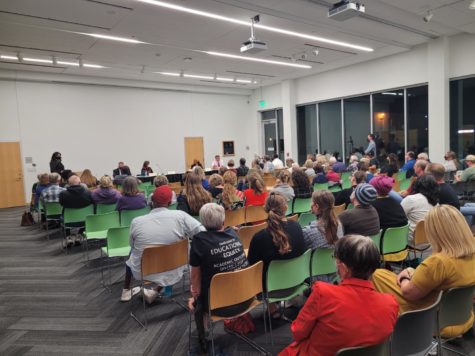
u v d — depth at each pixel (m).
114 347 2.61
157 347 2.60
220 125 13.62
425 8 6.09
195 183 3.99
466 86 8.21
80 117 10.67
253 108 14.20
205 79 11.56
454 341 2.45
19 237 6.07
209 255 2.30
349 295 1.33
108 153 11.20
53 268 4.43
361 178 4.12
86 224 4.19
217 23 6.29
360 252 1.34
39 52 7.84
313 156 10.33
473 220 4.27
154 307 3.26
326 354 1.35
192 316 3.02
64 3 5.27
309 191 4.96
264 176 8.40
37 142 10.02
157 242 2.88
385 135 10.02
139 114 11.76
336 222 2.69
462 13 6.40
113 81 11.02
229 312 2.27
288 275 2.44
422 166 4.65
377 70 9.86
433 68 8.34
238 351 2.50
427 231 1.84
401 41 8.23
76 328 2.91
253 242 2.49
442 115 8.30
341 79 10.88
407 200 3.38
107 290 3.70
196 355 2.43
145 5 5.41
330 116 11.57
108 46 7.51
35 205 6.77
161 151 12.27
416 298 1.77
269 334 2.69
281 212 2.53
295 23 6.48
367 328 1.29
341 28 6.92
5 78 9.43
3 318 3.12
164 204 3.02
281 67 10.27
